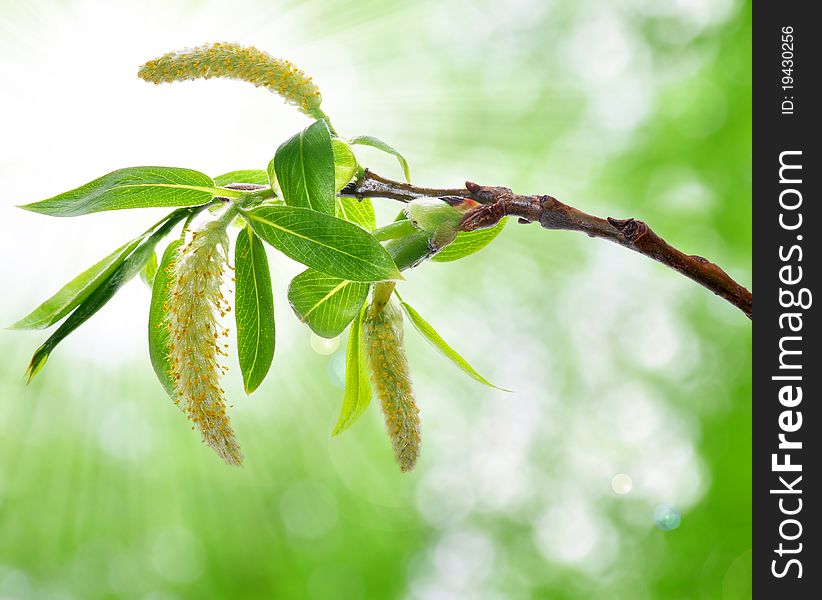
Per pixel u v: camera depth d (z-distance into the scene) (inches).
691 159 55.2
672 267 22.3
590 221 22.2
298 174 21.6
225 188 22.2
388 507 57.3
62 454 56.8
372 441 57.8
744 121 53.4
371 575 56.2
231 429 21.4
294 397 57.1
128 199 22.0
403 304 22.6
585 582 55.1
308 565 56.5
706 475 53.4
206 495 57.2
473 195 22.3
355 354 22.6
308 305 22.0
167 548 57.0
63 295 22.2
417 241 22.1
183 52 22.3
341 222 21.4
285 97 22.6
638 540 54.4
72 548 56.5
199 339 21.5
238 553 56.6
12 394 56.3
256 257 22.0
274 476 57.2
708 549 52.4
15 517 56.1
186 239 22.1
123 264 22.1
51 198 21.7
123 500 56.9
